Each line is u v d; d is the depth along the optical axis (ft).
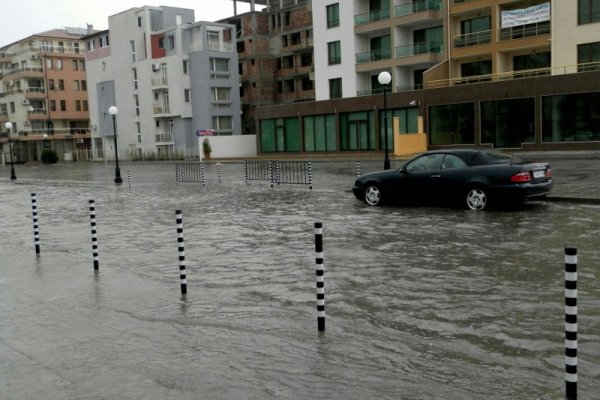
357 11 169.58
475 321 20.02
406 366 16.16
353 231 40.06
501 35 138.31
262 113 185.57
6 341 19.34
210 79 221.25
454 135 140.05
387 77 81.15
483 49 140.87
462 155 49.49
